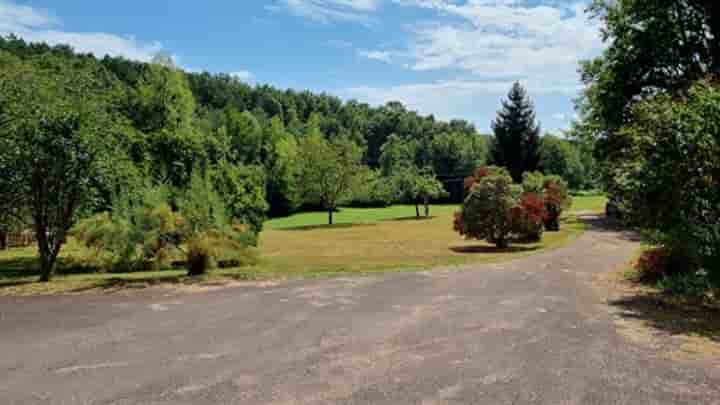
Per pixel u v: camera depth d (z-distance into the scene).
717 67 15.52
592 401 3.59
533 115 47.56
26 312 6.73
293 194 51.25
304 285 8.95
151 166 20.98
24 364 4.49
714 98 7.37
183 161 22.73
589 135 19.84
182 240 11.88
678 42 16.23
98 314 6.59
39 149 9.93
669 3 16.27
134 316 6.46
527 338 5.32
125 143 12.00
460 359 4.59
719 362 4.50
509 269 11.58
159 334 5.54
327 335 5.47
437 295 7.97
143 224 11.96
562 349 4.90
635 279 9.95
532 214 20.05
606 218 31.91
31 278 11.59
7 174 9.89
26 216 11.41
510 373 4.20
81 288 8.81
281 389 3.87
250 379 4.09
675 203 7.67
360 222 40.34
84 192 10.71
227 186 16.84
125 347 5.03
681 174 7.48
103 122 10.51
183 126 28.02
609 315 6.52
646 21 16.84
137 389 3.88
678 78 15.81
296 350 4.91
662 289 8.67
